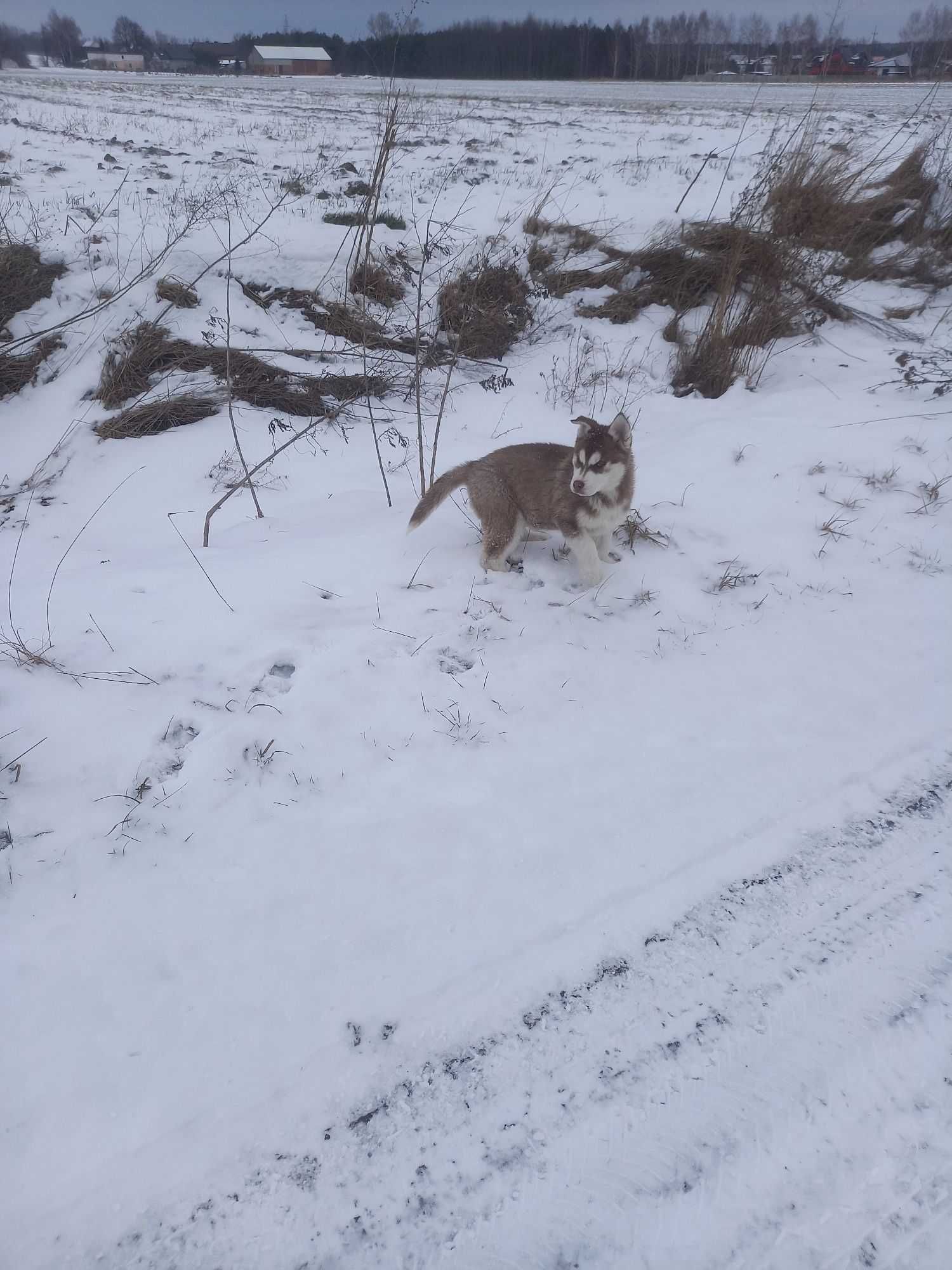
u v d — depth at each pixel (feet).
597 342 12.12
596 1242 3.16
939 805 5.01
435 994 4.00
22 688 5.52
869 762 5.30
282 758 5.18
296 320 11.41
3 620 6.25
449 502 8.22
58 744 5.16
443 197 15.72
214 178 16.49
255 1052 3.78
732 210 13.82
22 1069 3.70
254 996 3.98
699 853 4.68
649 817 4.89
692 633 6.45
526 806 4.94
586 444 6.20
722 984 4.07
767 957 4.18
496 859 4.62
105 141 20.18
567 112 30.58
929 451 8.86
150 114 27.96
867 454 8.84
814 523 7.81
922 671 6.09
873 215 14.10
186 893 4.42
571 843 4.72
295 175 16.81
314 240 12.47
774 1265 3.08
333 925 4.29
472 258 12.57
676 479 8.52
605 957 4.17
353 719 5.47
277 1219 3.25
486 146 21.58
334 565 7.06
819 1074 3.71
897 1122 3.54
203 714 5.41
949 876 4.59
